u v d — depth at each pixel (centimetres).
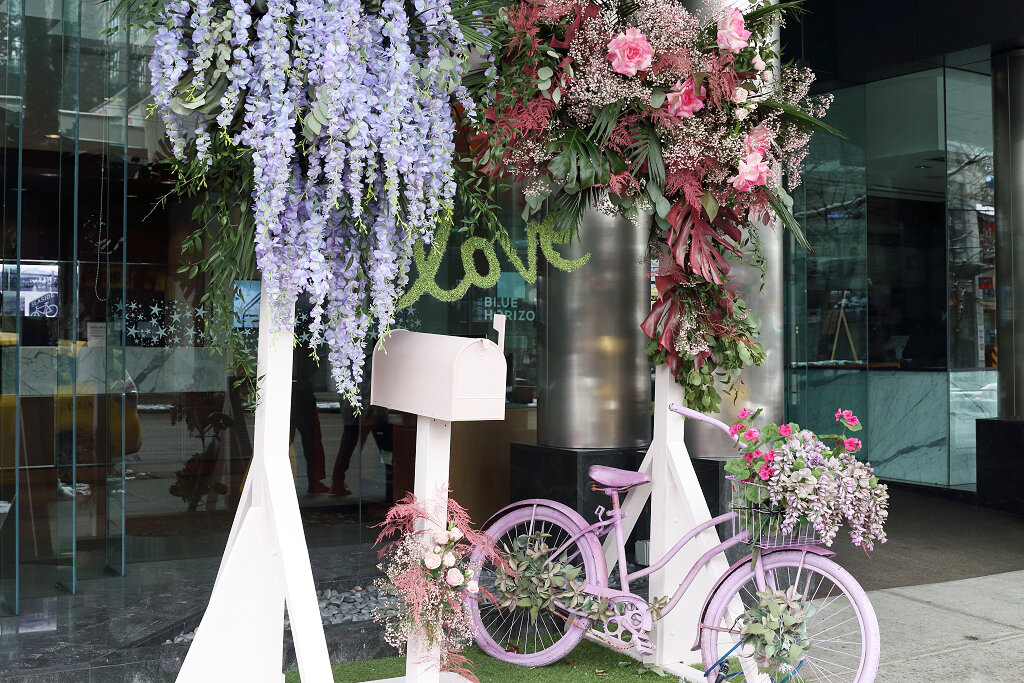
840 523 305
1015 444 738
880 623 439
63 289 414
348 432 484
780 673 321
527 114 333
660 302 370
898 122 854
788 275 794
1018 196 753
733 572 327
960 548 611
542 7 332
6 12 392
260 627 279
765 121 349
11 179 396
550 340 460
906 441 865
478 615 377
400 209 289
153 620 379
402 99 263
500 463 515
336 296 280
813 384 841
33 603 398
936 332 851
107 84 423
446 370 292
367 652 376
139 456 432
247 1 253
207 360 443
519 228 511
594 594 358
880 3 793
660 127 345
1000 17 712
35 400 409
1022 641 411
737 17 335
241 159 271
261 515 277
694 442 455
